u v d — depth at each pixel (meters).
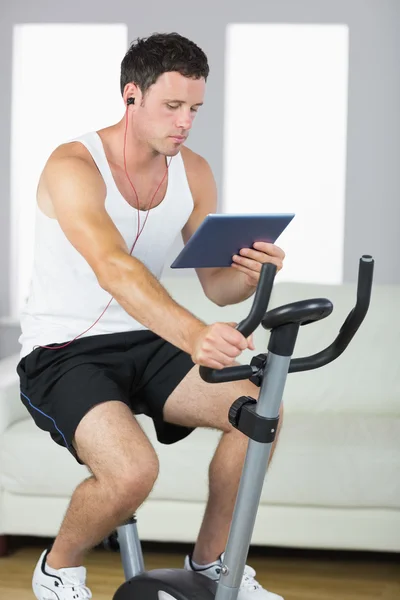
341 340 1.71
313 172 5.95
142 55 2.00
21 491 3.41
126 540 2.20
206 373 1.62
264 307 1.59
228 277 2.28
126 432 1.99
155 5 5.93
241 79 5.97
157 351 2.29
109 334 2.25
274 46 5.94
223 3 5.88
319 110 5.93
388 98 5.83
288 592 3.22
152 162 2.22
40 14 6.01
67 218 1.95
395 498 3.26
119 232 2.02
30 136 6.12
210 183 2.43
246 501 1.75
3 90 6.05
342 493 3.27
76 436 2.03
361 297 1.66
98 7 5.97
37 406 2.17
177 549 3.68
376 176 5.88
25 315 2.29
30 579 3.31
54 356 2.20
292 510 3.32
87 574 3.36
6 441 3.42
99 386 2.09
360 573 3.43
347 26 5.83
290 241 6.01
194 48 2.00
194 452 3.32
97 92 6.05
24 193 6.16
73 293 2.23
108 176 2.14
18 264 6.20
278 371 1.66
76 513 2.04
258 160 5.98
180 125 2.01
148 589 2.12
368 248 5.91
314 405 3.78
